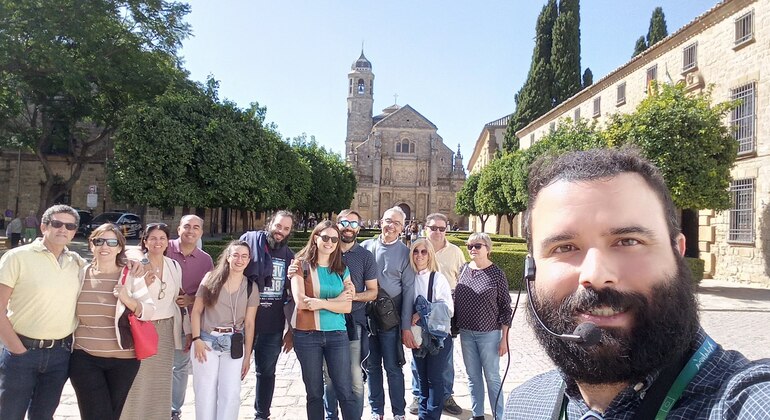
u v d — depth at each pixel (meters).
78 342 4.03
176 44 27.58
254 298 4.90
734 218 18.28
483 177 40.31
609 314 1.05
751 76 17.50
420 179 73.12
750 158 17.53
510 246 20.83
